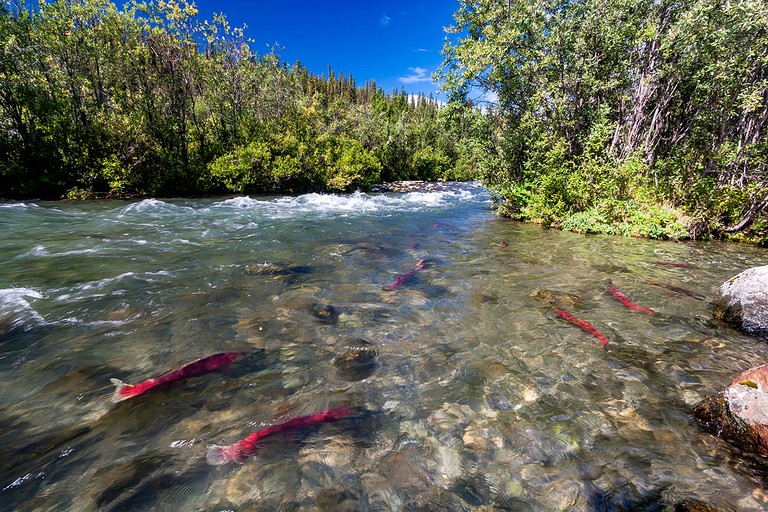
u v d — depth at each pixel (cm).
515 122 1392
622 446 257
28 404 291
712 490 221
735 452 249
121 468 234
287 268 655
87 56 1591
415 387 326
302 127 2381
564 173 1168
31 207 1227
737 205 978
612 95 1243
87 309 464
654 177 1133
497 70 1227
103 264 647
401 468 239
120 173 1585
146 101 1717
